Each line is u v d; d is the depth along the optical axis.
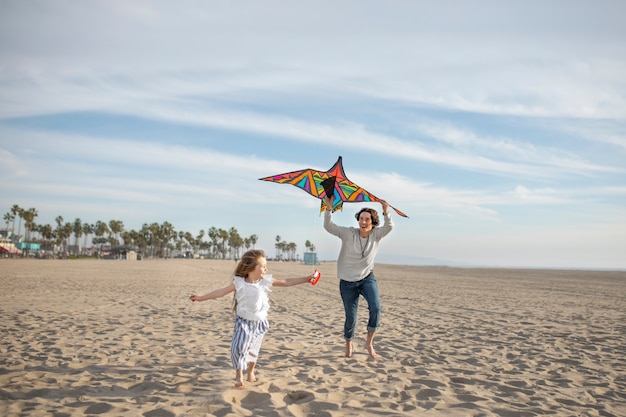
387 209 6.24
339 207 6.39
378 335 8.67
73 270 35.75
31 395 4.46
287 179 6.11
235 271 5.00
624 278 41.22
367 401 4.43
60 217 154.62
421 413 4.11
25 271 31.70
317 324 10.09
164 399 4.30
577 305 15.25
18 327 8.51
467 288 24.08
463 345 7.76
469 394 4.76
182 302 14.11
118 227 174.12
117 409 4.02
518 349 7.48
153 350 6.73
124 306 12.60
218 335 8.24
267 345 7.34
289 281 5.07
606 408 4.48
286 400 4.47
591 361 6.64
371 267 6.37
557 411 4.31
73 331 8.24
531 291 22.30
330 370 5.65
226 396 4.38
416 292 20.67
